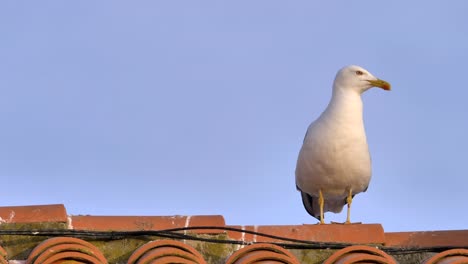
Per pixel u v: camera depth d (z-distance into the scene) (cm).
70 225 1000
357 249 988
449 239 1091
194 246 1005
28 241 978
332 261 980
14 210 1001
